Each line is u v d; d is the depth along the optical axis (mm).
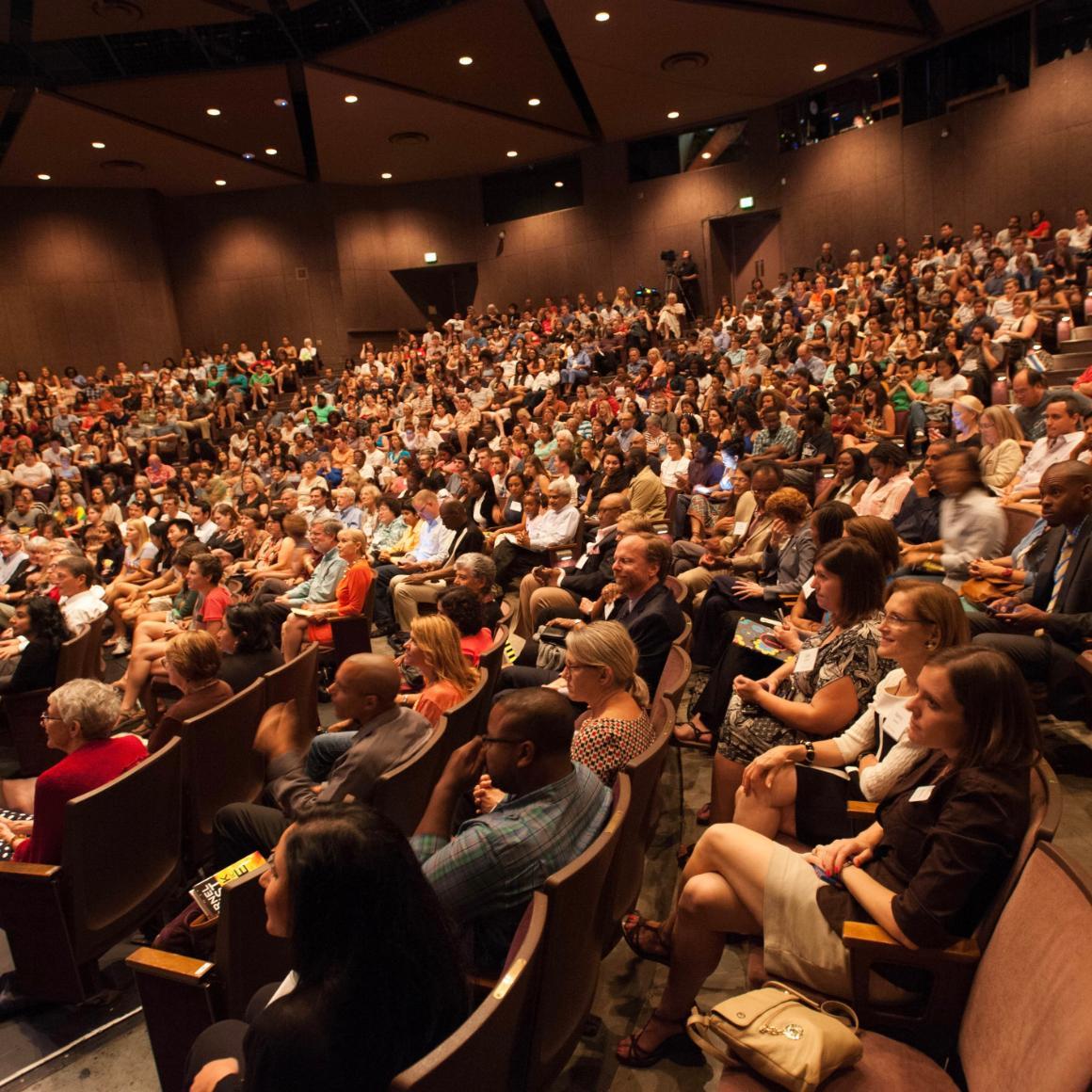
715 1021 1601
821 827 2230
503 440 11672
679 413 10102
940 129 15141
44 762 4496
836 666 2543
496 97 16172
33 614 4441
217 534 8234
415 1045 1241
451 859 1777
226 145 17656
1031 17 13734
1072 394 5801
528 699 1854
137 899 2674
